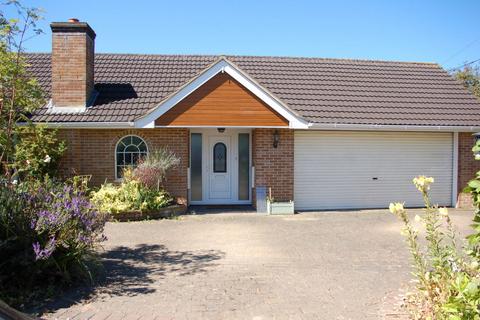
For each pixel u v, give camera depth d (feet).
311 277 22.24
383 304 18.16
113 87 49.08
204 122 43.93
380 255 26.94
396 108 50.06
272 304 18.38
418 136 50.11
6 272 19.69
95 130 45.03
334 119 46.55
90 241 21.76
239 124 44.29
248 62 56.54
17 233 19.75
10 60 26.27
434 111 50.31
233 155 51.19
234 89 44.24
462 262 15.58
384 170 49.62
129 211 40.42
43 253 19.06
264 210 46.16
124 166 45.68
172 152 45.98
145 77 51.26
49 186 23.84
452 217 42.91
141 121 43.04
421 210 47.78
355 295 19.40
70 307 18.10
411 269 23.56
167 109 43.37
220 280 21.74
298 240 31.76
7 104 27.30
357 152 49.06
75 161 44.39
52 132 40.86
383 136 49.47
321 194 48.47
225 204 51.13
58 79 45.14
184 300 18.89
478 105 52.37
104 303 18.54
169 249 28.78
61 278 20.79
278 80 52.95
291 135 47.03
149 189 42.88
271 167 46.78
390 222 39.96
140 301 18.78
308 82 53.21
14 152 29.81
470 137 50.62
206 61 56.18
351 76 55.83
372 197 49.44
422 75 58.29
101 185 44.39
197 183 50.93
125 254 27.27
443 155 50.60
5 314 8.89
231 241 31.42
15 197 20.92
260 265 24.62
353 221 40.65
